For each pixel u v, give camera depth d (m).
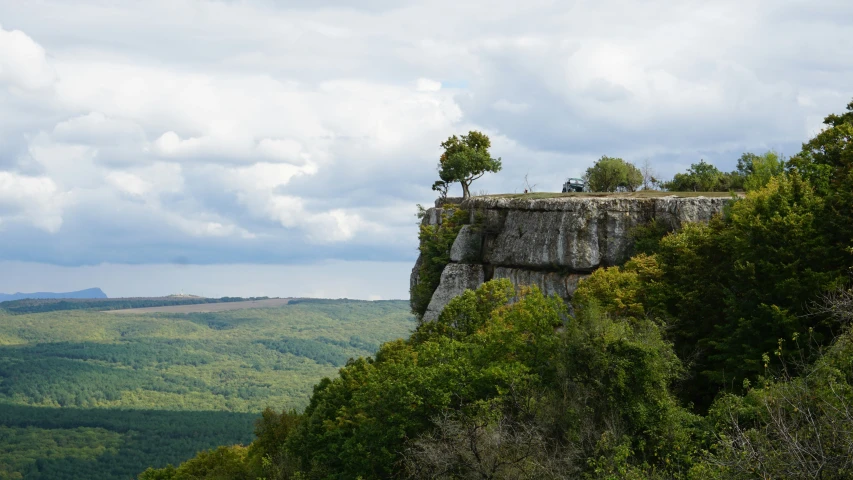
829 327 40.00
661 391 37.84
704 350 45.44
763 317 42.25
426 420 45.94
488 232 76.75
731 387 40.91
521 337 47.38
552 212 67.88
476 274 75.81
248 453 85.00
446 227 83.62
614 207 64.56
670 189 84.81
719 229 52.03
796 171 51.00
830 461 20.94
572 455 34.00
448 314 60.34
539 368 44.00
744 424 32.59
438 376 46.47
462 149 98.56
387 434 46.38
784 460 22.14
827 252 42.66
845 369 27.23
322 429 60.25
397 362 58.19
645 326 42.38
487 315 59.91
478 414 39.38
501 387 43.06
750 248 45.66
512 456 34.78
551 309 48.41
